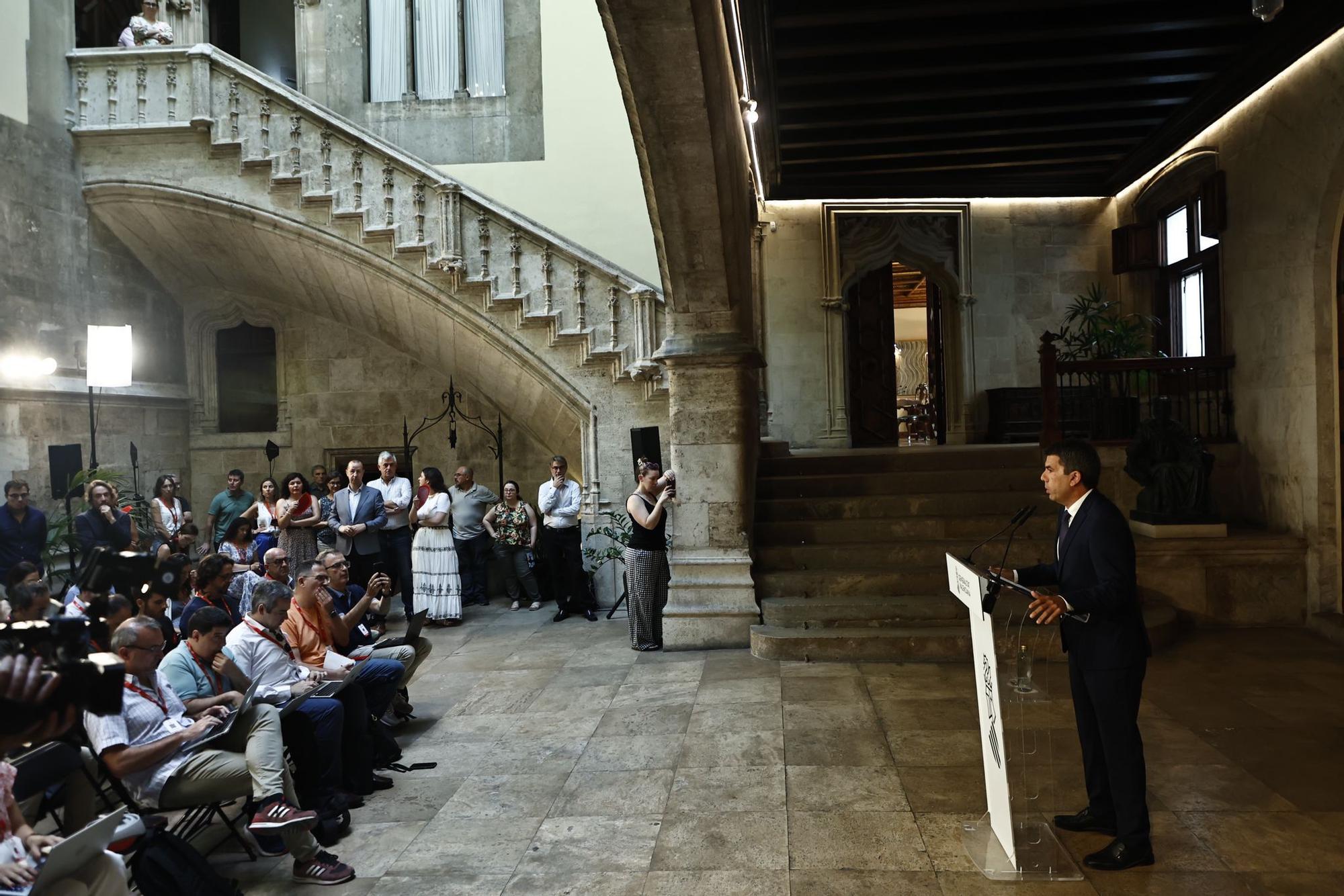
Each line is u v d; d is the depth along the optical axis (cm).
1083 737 376
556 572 889
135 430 1054
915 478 864
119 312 1031
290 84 1470
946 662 665
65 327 945
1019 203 1191
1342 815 391
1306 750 470
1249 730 502
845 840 382
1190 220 966
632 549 741
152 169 960
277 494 990
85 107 962
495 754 505
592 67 1149
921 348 2283
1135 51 758
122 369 838
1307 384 722
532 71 1157
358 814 429
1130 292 1114
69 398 941
